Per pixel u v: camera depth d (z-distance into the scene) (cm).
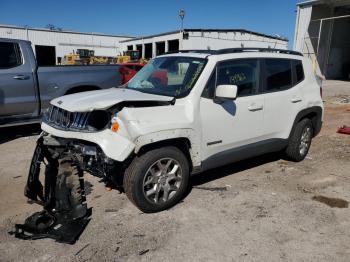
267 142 511
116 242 340
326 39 2822
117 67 812
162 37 4375
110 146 354
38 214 380
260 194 454
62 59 4016
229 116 444
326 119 1002
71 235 345
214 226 372
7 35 4453
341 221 387
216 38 3947
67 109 386
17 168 541
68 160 407
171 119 385
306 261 316
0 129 791
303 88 559
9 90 666
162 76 465
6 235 350
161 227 368
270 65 509
